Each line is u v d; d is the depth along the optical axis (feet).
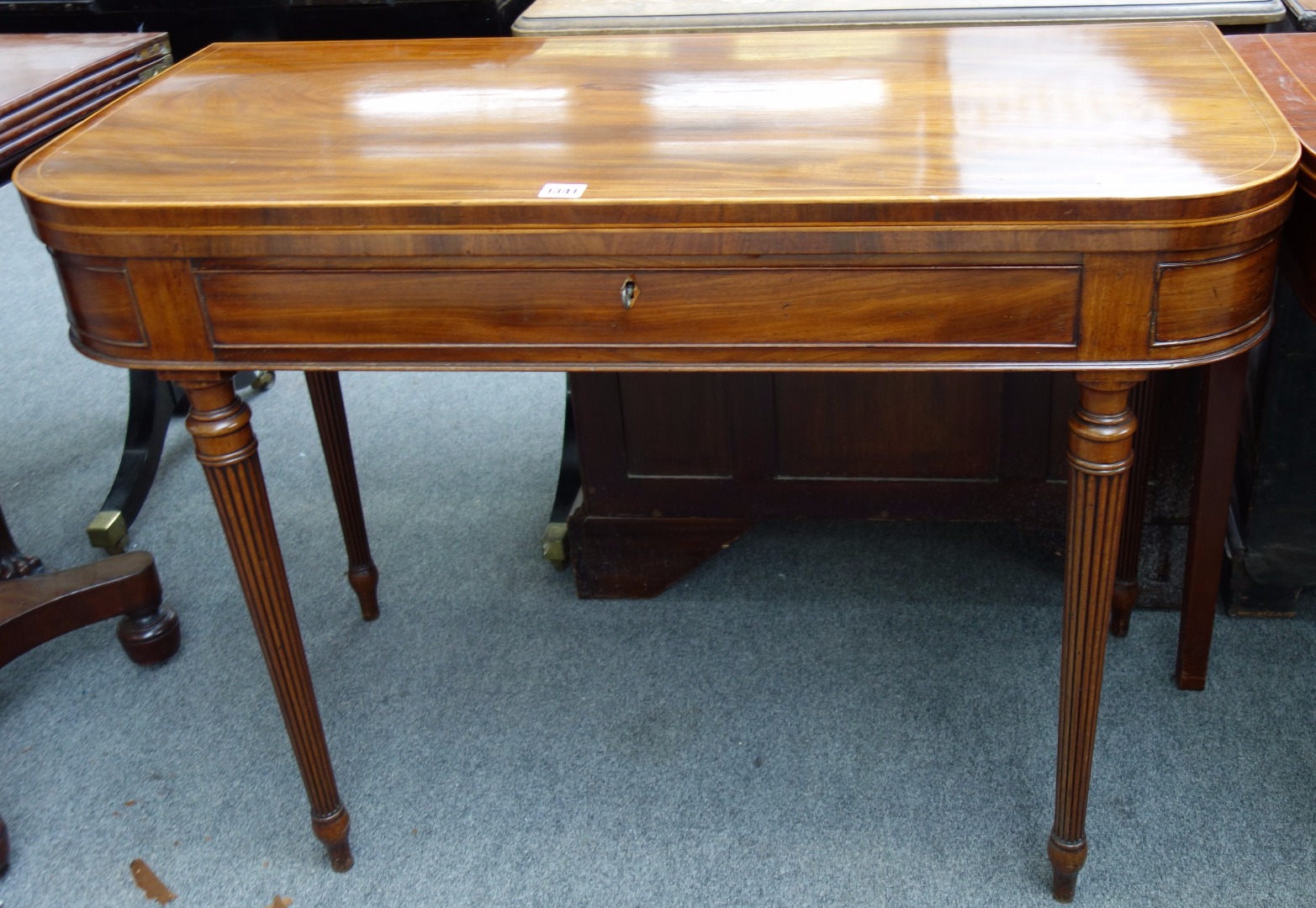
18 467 8.52
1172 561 6.32
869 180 3.77
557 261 3.91
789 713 5.94
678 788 5.57
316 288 4.06
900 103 4.50
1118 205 3.54
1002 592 6.67
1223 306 3.78
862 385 6.20
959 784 5.47
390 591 7.06
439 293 4.01
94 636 6.87
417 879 5.21
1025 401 6.11
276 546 4.66
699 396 6.29
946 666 6.16
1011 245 3.67
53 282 11.27
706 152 4.13
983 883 5.00
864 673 6.15
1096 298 3.75
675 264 3.87
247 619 6.92
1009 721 5.79
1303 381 5.59
